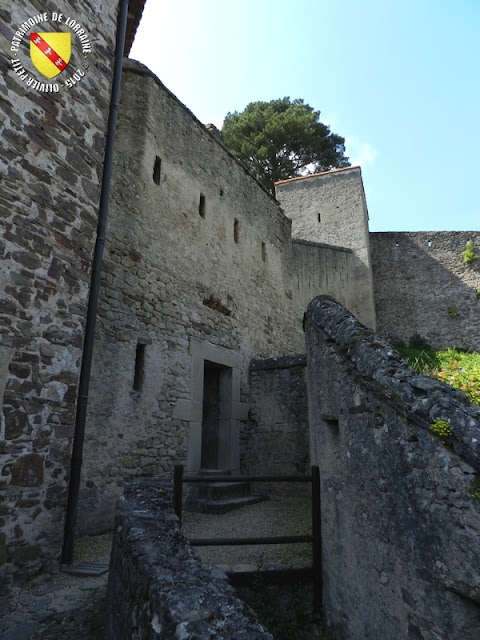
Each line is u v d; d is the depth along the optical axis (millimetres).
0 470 3043
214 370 7438
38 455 3309
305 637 3082
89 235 4102
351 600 2734
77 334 3807
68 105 4055
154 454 5363
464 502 1775
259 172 20625
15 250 3377
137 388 5398
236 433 6957
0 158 3363
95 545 4043
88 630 2490
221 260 7633
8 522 3039
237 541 3354
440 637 1837
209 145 7898
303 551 3875
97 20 4562
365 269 14859
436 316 17062
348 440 2875
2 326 3203
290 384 7027
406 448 2176
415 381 2230
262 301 8898
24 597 2875
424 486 2020
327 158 21156
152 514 2512
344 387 2973
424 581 1972
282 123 19844
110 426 4855
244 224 8750
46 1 3949
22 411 3244
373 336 2832
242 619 1368
